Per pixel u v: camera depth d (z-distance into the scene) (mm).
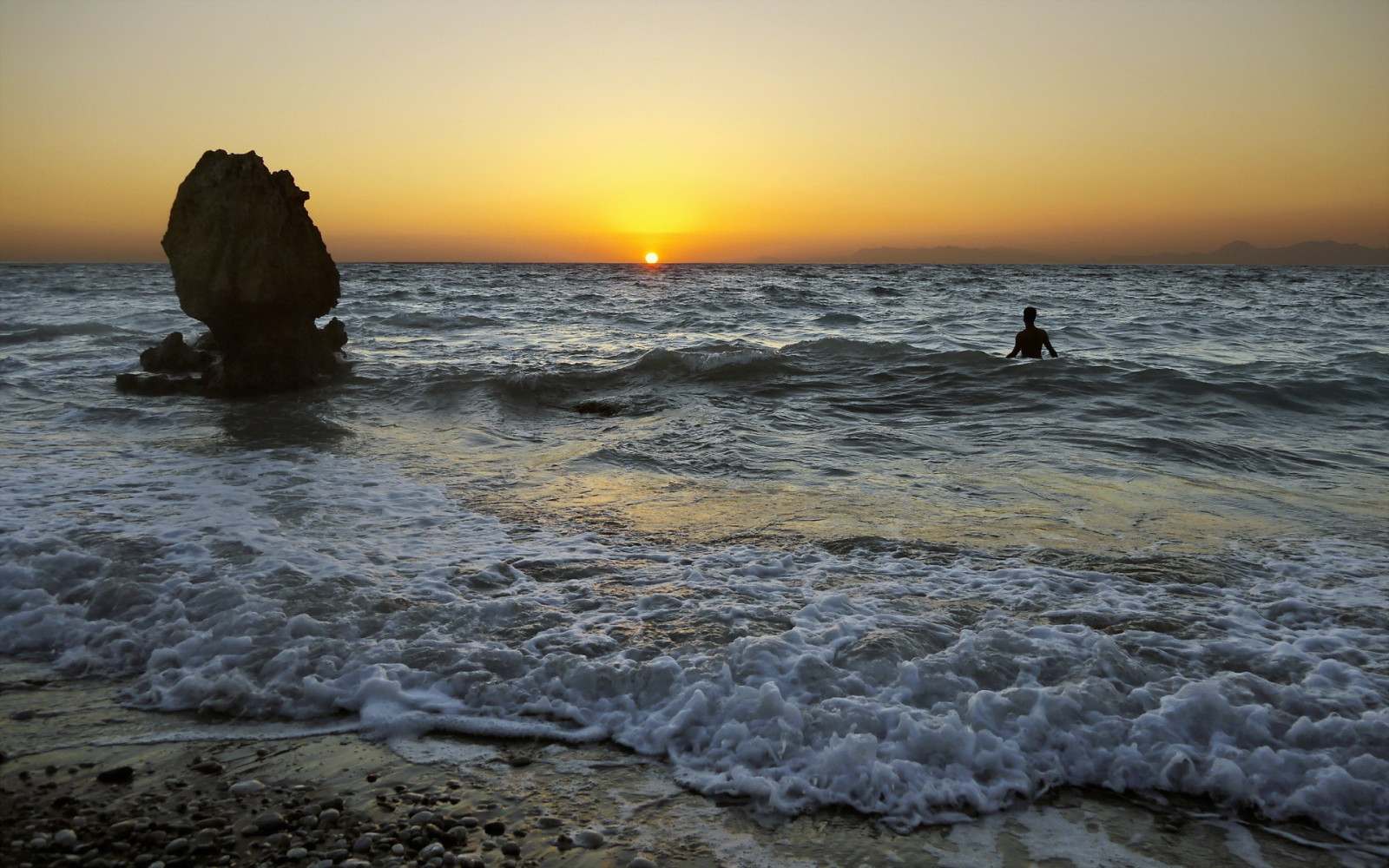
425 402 10344
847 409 9992
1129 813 2867
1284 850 2688
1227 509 6066
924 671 3533
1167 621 4070
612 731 3328
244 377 10812
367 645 3869
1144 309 29578
